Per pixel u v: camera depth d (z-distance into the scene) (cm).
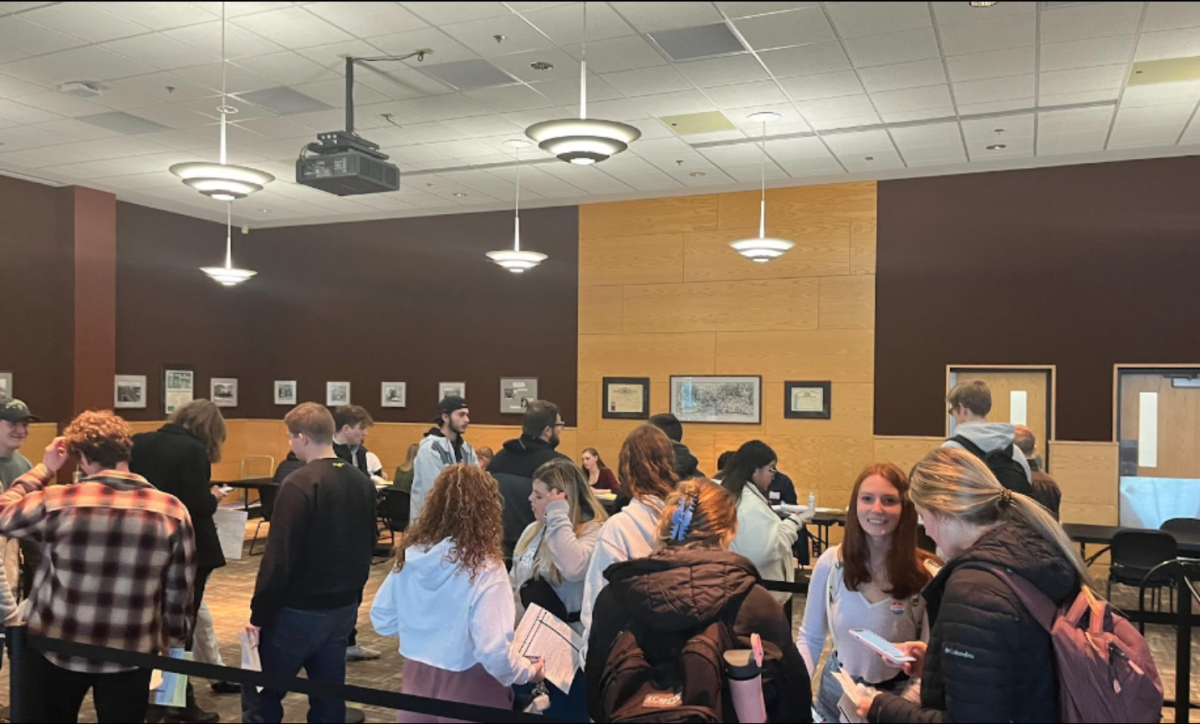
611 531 290
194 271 1206
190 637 328
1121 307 854
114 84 676
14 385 975
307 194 1070
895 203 943
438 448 579
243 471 1270
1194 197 830
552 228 1108
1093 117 740
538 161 907
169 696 309
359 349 1216
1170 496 838
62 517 300
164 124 786
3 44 593
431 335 1173
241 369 1273
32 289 997
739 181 980
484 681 277
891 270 943
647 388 1046
